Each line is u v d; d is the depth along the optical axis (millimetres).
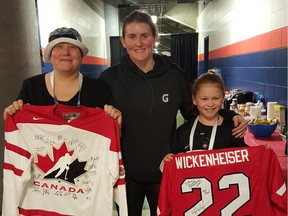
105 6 8117
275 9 2689
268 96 2881
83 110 1278
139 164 1502
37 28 2691
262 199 1250
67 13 4535
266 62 2938
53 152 1280
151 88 1475
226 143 1392
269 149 1271
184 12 9359
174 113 1518
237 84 4184
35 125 1268
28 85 1385
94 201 1248
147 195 1629
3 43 2182
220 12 5430
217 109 1400
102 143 1258
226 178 1266
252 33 3432
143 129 1488
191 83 1617
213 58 6230
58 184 1284
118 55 8328
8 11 2188
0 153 2244
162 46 13039
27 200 1292
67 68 1312
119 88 1486
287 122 2090
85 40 5773
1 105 2209
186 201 1262
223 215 1262
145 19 1401
